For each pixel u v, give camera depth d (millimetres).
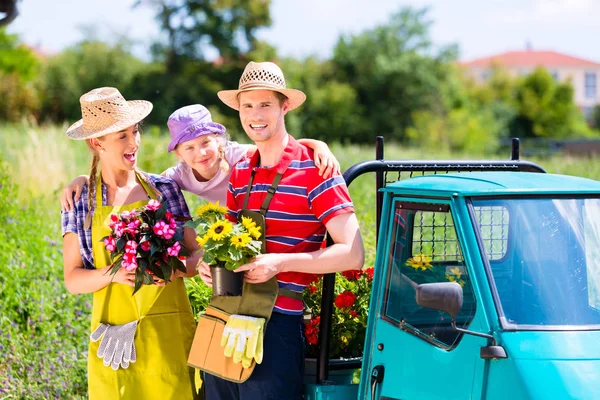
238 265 4246
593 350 3641
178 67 53219
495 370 3639
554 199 4082
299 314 4531
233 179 4703
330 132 53875
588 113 95875
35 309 8000
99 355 4777
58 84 51562
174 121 5094
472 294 3857
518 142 5461
